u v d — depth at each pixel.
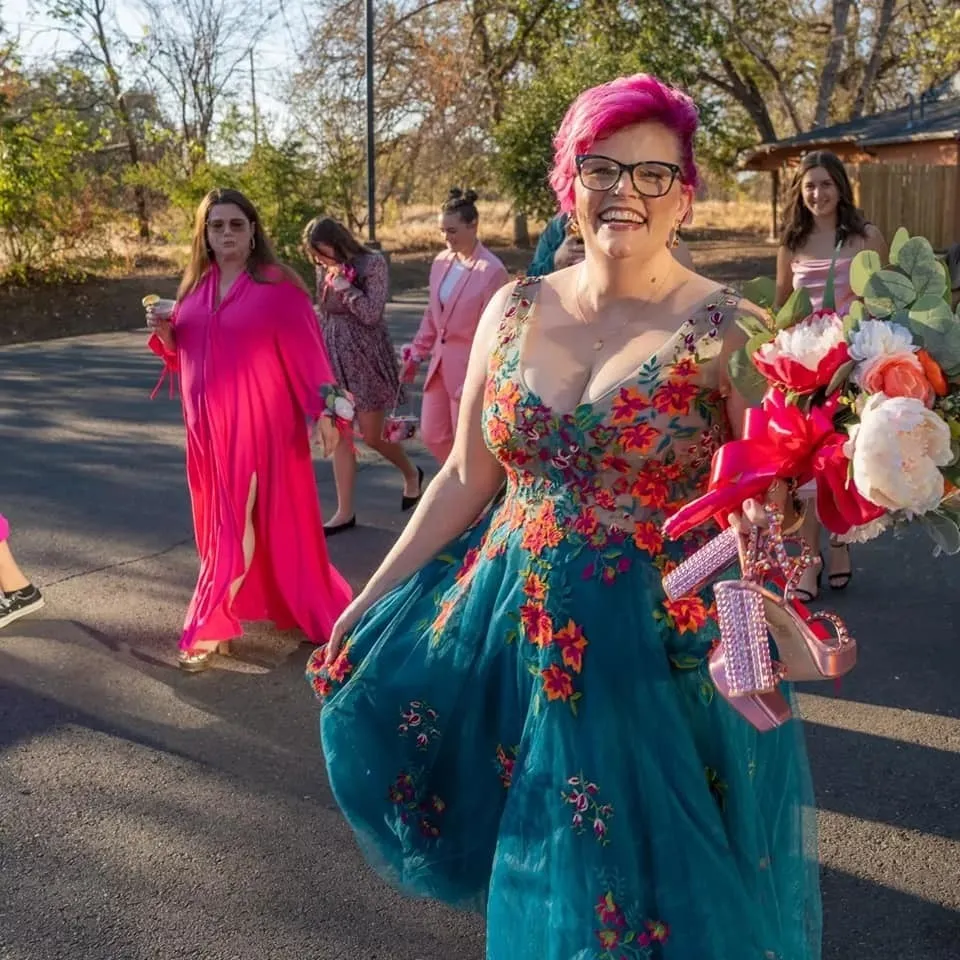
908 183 19.48
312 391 4.34
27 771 3.67
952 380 1.93
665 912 2.08
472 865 2.47
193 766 3.71
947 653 4.54
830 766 3.67
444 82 30.70
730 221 37.22
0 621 4.88
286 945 2.82
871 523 2.00
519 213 28.84
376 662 2.52
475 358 2.48
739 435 2.21
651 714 2.15
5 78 20.42
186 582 5.50
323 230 6.29
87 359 13.73
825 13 33.34
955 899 2.98
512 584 2.33
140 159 28.09
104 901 2.99
